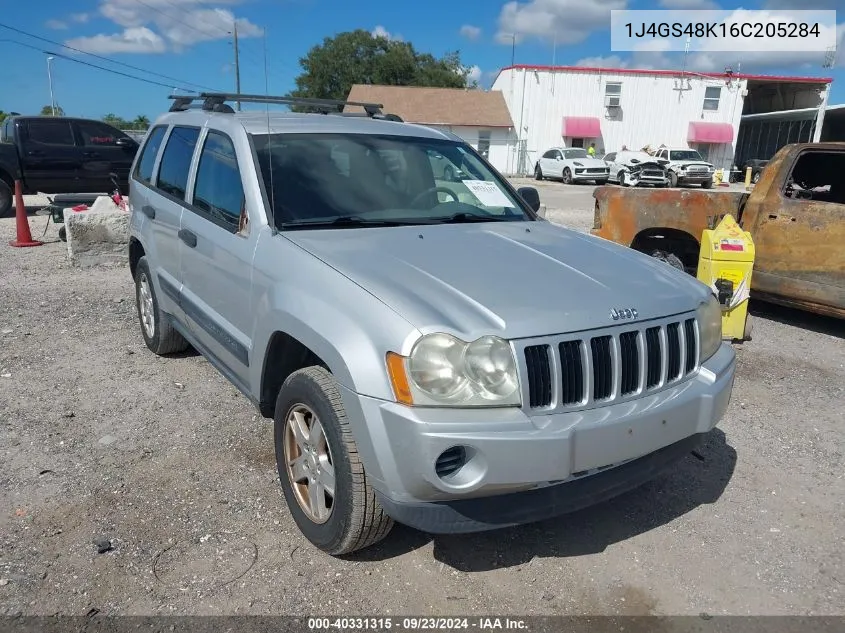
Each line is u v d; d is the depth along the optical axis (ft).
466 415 7.97
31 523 10.46
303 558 9.84
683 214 24.34
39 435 13.38
